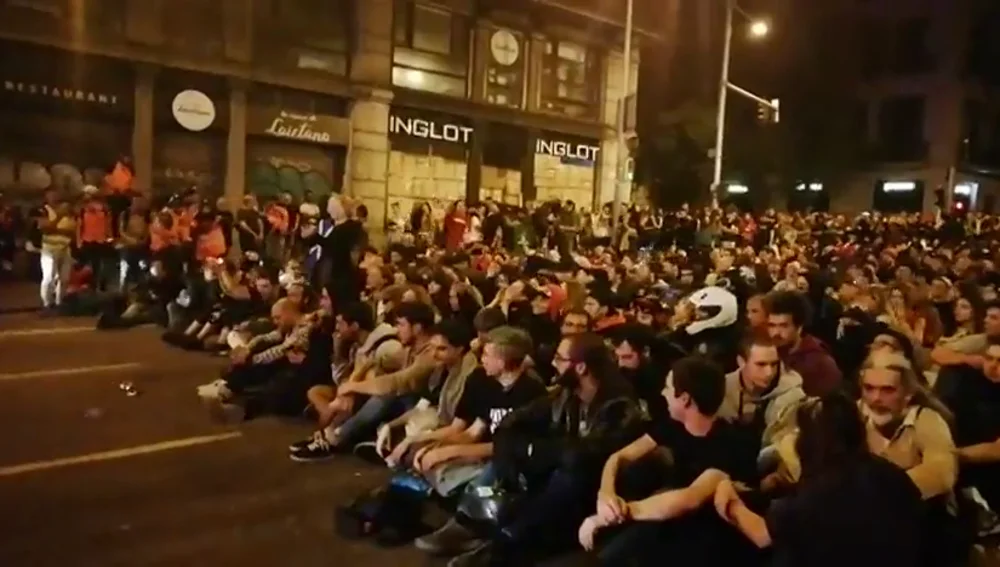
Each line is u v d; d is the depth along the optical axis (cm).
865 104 4300
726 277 936
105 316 1240
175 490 616
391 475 662
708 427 441
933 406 431
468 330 693
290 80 2066
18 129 1697
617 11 2836
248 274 1163
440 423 624
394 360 710
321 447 700
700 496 416
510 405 580
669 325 730
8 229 1617
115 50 1778
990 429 537
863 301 841
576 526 498
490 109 2517
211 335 1113
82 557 498
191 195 1612
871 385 429
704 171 3372
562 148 2770
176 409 833
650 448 451
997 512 522
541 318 796
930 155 4134
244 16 1977
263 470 668
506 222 2064
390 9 2241
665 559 418
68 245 1342
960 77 4075
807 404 341
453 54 2447
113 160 1816
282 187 2111
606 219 2395
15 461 657
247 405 816
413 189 2383
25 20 1661
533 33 2631
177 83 1900
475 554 498
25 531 530
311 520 573
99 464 662
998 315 570
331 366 818
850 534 302
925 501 388
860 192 4275
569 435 516
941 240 2084
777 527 320
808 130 4225
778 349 524
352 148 2212
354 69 2197
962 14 4047
